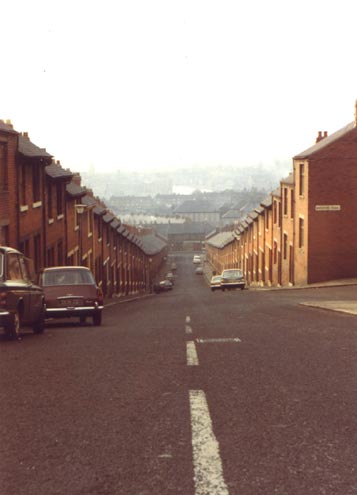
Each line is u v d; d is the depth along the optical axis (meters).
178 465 3.95
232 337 10.91
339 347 9.10
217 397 5.91
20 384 6.80
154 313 22.72
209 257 143.88
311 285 35.59
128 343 10.45
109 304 36.47
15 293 11.96
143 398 5.93
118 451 4.28
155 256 117.25
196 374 7.14
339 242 36.38
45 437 4.68
